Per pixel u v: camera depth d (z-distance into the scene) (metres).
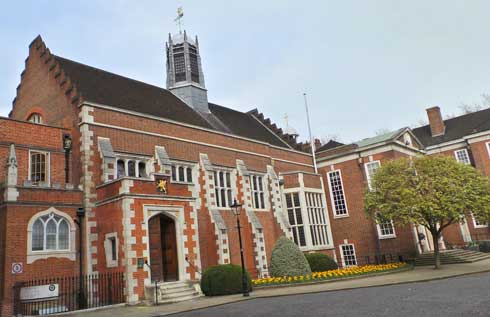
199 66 33.44
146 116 23.11
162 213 19.48
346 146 35.88
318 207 33.19
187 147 25.28
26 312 15.39
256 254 27.14
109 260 18.09
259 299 16.72
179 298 17.89
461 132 40.34
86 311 15.49
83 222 18.75
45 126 19.88
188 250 19.98
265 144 32.34
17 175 18.23
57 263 17.41
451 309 10.16
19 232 16.48
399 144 33.69
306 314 11.48
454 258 27.42
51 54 23.47
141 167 22.42
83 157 19.52
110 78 26.62
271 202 31.00
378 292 15.37
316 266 25.83
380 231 32.31
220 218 25.19
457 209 22.55
